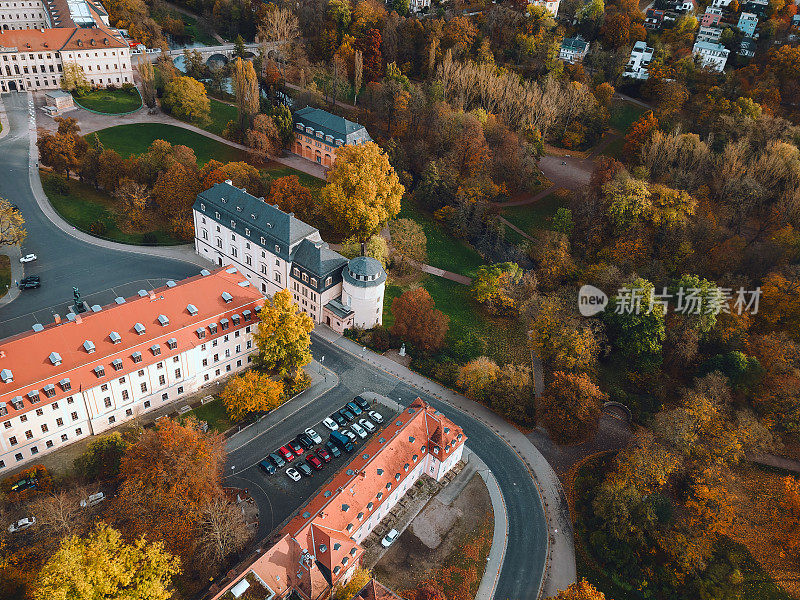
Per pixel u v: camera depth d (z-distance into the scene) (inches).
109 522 3139.8
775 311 5369.1
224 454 3727.9
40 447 3791.8
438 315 5182.1
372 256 5767.7
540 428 4699.8
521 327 5738.2
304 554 3159.5
